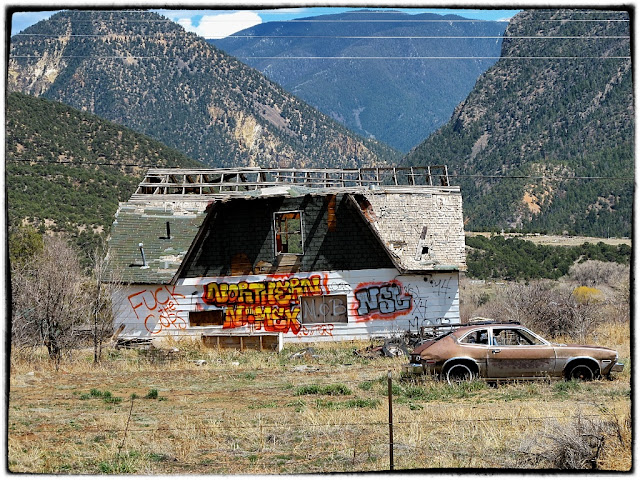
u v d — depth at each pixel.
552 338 32.62
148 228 35.84
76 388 21.05
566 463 12.38
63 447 14.23
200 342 32.31
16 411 17.48
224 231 34.91
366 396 19.27
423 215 37.38
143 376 23.36
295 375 23.45
